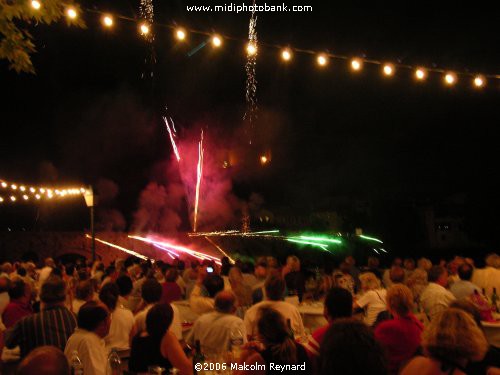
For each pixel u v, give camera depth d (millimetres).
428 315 6590
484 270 9016
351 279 9133
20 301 6289
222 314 5070
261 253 21766
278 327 3633
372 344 2451
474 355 2969
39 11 6227
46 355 2412
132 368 4359
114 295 5578
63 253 21500
